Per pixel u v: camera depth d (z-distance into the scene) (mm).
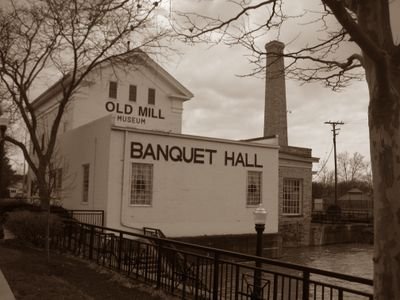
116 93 27219
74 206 22594
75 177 22844
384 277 3506
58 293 7676
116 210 18984
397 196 3549
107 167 19109
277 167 23812
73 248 13297
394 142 3619
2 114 22484
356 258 23891
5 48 19453
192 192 20906
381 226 3568
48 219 11047
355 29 3555
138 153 19641
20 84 20000
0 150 16562
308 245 29062
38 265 10203
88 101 26266
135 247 11273
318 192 66438
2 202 22906
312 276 14766
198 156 21219
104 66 25109
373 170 3715
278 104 42406
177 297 8359
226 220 21781
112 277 9656
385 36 3850
